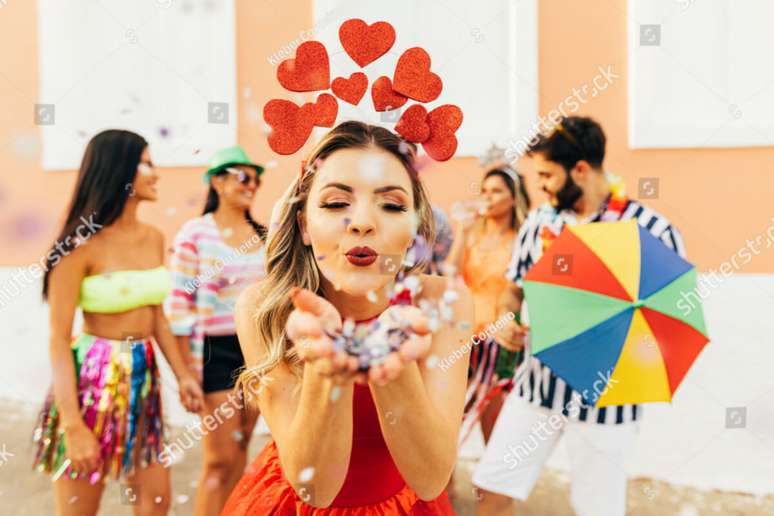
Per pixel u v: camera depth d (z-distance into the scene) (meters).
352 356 0.86
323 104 1.32
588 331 2.08
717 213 3.70
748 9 3.70
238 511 1.43
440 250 2.83
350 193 1.11
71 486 2.19
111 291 2.27
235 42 3.86
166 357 2.48
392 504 1.40
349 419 1.03
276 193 3.72
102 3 3.96
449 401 1.22
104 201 2.30
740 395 3.36
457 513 2.74
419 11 3.79
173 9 3.89
